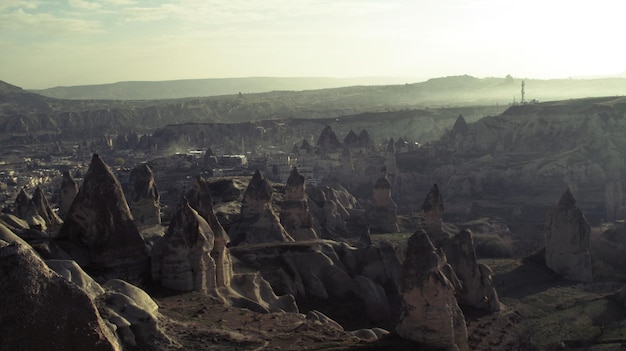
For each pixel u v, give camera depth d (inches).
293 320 1846.7
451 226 4434.1
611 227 3902.6
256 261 2753.4
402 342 1617.9
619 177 5679.1
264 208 3373.5
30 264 1031.6
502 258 3420.3
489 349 2069.4
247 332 1672.0
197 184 2524.6
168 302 1893.5
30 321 1002.7
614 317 2395.4
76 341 1024.2
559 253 3009.4
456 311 1721.2
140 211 3107.8
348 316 2588.6
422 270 1612.9
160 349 1403.8
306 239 3563.0
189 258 2062.0
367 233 3671.3
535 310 2485.2
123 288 1547.7
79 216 2047.2
